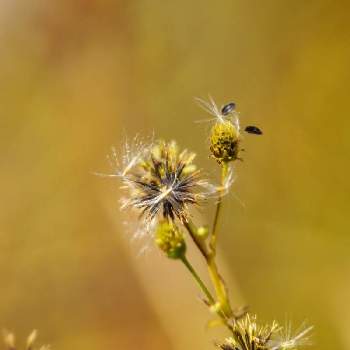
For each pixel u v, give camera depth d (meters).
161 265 0.52
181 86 0.59
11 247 0.58
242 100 0.58
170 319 0.52
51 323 0.55
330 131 0.55
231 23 0.59
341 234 0.53
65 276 0.56
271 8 0.59
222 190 0.40
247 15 0.59
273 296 0.52
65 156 0.59
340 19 0.57
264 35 0.59
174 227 0.40
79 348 0.54
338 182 0.54
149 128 0.59
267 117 0.57
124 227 0.55
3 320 0.56
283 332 0.41
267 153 0.56
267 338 0.40
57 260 0.56
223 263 0.52
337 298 0.52
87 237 0.56
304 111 0.57
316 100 0.57
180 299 0.52
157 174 0.40
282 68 0.58
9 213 0.59
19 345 0.55
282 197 0.54
